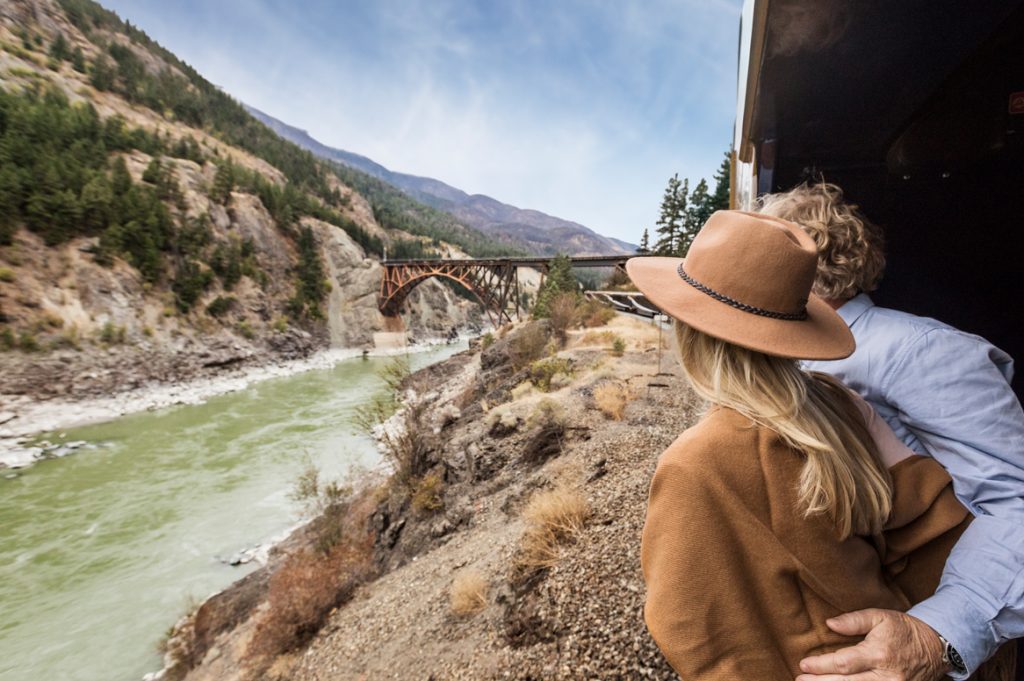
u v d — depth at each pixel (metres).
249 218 68.88
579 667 3.31
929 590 0.93
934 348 0.98
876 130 1.92
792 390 0.89
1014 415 0.92
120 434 25.91
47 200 43.81
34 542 14.02
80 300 42.31
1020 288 1.74
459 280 61.69
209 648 8.69
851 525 0.83
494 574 5.57
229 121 131.75
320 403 33.38
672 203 37.75
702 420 0.99
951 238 1.88
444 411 16.38
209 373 45.72
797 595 0.85
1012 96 1.67
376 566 9.01
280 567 10.77
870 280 1.19
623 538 4.64
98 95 95.81
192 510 15.92
